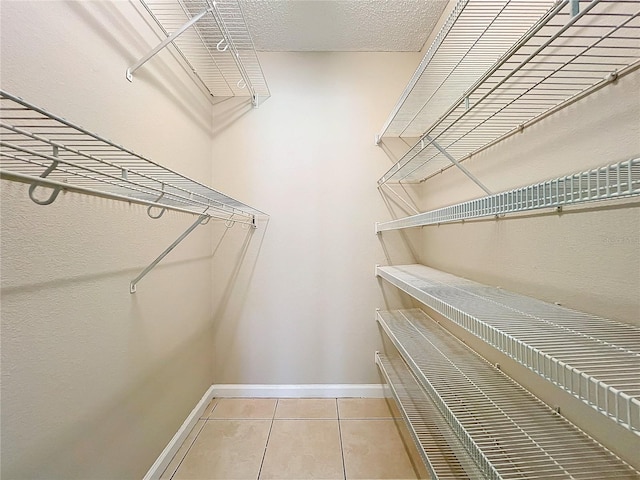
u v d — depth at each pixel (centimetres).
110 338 112
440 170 195
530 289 111
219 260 222
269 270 223
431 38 203
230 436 178
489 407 103
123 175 81
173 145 164
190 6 156
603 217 82
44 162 85
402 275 170
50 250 87
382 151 224
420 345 158
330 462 157
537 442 86
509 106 111
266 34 201
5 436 75
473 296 112
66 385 93
